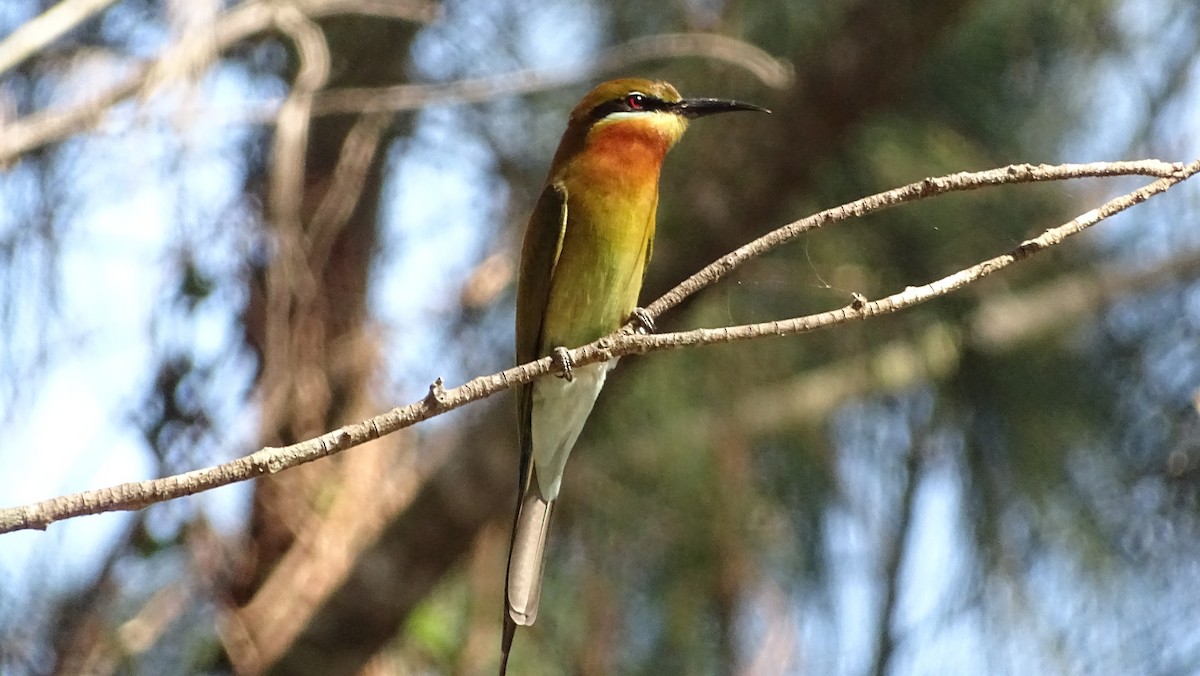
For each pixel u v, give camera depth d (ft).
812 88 37.58
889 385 39.04
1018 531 39.50
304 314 33.32
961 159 38.22
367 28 38.65
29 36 28.43
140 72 30.40
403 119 38.88
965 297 38.88
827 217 23.72
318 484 36.37
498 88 34.17
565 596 39.55
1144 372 39.50
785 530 39.91
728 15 39.11
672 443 38.52
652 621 39.52
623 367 37.63
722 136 38.45
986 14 37.91
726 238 38.06
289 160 31.17
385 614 36.88
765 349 38.81
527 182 39.83
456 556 37.70
